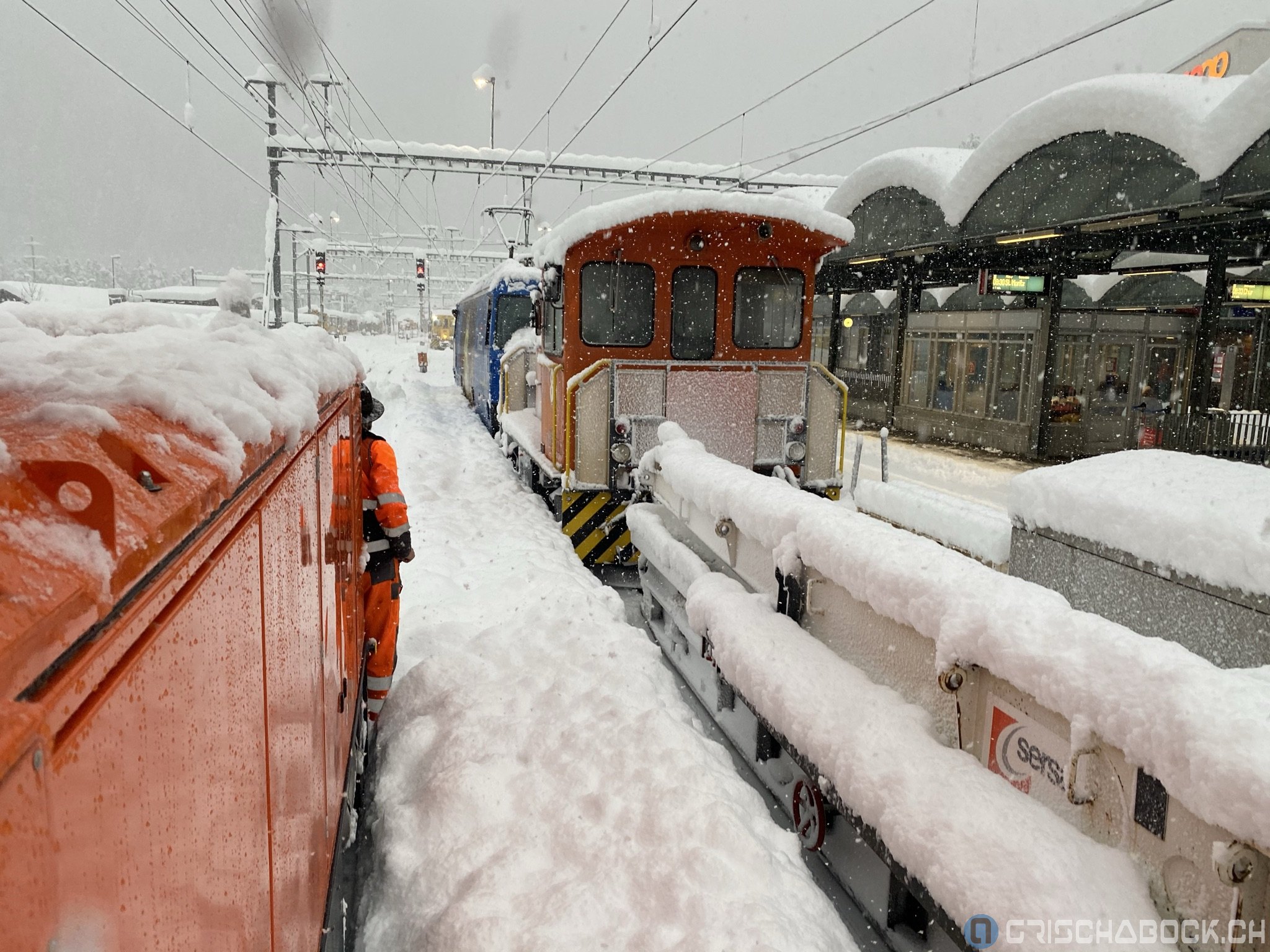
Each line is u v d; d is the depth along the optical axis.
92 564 0.66
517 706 4.04
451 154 22.59
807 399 7.70
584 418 7.35
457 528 7.90
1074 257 16.05
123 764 0.71
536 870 2.88
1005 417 16.94
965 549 4.50
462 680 4.29
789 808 3.53
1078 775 1.93
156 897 0.80
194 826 0.94
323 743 2.29
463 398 24.08
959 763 2.32
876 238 18.53
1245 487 3.04
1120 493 3.23
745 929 2.43
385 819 3.27
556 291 8.06
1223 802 1.51
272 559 1.49
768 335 7.70
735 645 3.47
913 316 19.92
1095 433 16.41
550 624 4.99
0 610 0.54
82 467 0.71
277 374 1.71
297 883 1.72
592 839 2.98
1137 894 1.75
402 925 2.77
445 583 6.06
